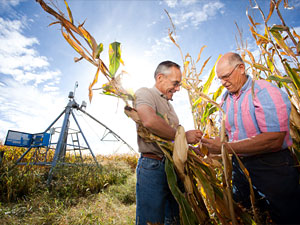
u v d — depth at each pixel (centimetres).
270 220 100
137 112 105
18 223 226
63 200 314
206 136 132
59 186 362
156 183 113
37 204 288
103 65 95
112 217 252
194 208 99
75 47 92
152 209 109
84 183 421
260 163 106
